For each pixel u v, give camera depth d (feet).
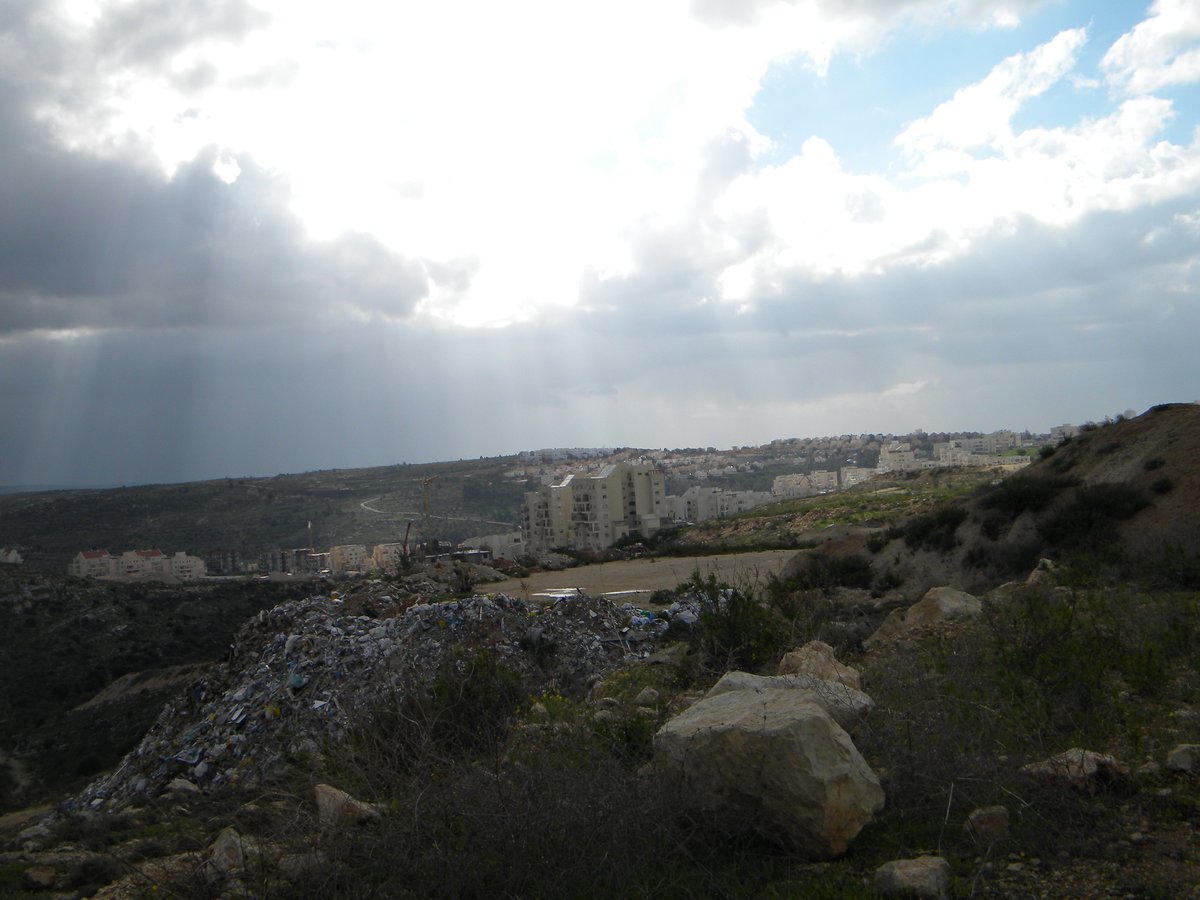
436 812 15.34
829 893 13.05
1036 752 17.56
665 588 90.02
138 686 97.66
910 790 16.30
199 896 14.94
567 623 52.65
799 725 15.20
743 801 15.26
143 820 25.84
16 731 90.27
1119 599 31.53
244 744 40.98
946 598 35.29
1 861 22.61
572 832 14.80
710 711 17.49
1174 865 12.96
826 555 91.25
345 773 18.85
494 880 14.11
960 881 13.10
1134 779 15.80
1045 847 13.93
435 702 23.02
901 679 22.85
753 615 35.73
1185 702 20.86
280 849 15.80
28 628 115.75
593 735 21.03
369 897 14.02
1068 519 69.10
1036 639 23.35
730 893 13.71
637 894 13.69
